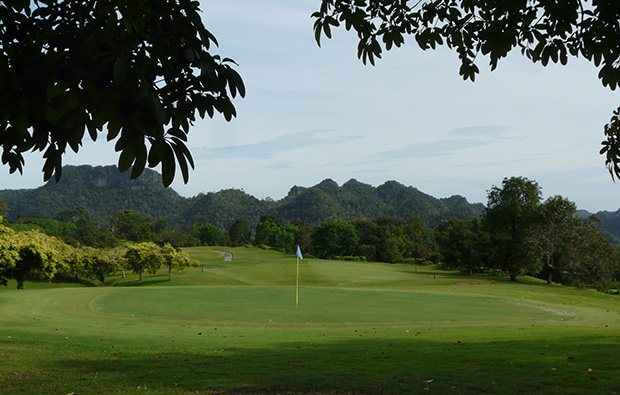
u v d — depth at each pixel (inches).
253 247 5871.1
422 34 200.2
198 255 4320.9
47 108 94.3
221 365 353.4
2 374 307.3
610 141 231.0
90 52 92.2
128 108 92.8
